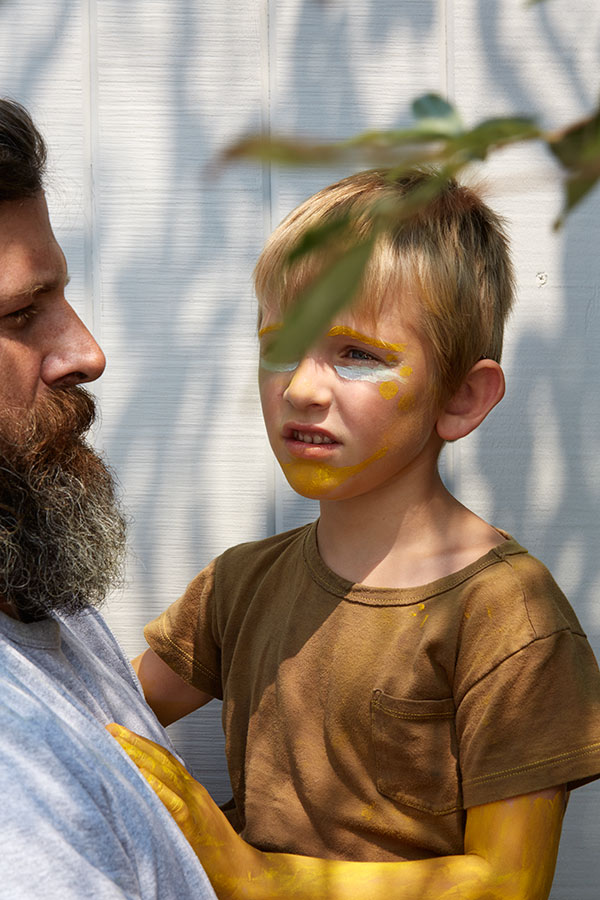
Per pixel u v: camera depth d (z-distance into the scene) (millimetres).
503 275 958
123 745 765
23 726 584
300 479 878
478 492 1178
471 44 1148
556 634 833
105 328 1175
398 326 853
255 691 957
